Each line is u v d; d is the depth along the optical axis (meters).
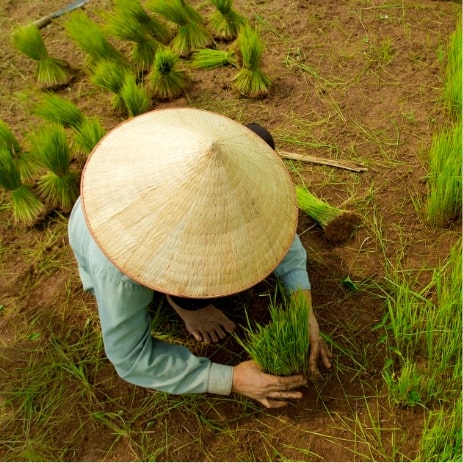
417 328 2.36
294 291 2.16
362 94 3.29
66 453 2.16
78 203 2.09
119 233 1.66
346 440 2.17
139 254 1.64
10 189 2.72
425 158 2.97
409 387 2.19
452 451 2.05
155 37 3.63
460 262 2.45
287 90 3.35
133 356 1.87
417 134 3.09
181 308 2.31
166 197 1.62
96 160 1.79
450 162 2.67
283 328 2.03
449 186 2.59
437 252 2.65
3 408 2.27
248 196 1.65
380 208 2.81
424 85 3.31
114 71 3.12
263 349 2.04
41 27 3.82
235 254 1.64
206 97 3.35
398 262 2.61
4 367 2.37
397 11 3.75
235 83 3.34
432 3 3.80
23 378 2.34
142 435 2.19
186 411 2.24
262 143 1.90
